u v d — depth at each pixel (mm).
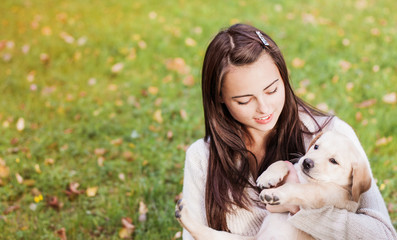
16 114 5352
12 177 4340
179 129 4902
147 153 4555
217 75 2057
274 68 2049
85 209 3939
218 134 2285
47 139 4891
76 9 8391
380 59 5941
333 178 2105
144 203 3924
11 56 6691
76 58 6504
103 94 5707
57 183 4246
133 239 3598
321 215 2031
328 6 7930
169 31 7250
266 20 7328
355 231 2008
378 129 4543
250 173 2342
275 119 2133
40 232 3688
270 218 2209
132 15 8023
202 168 2441
